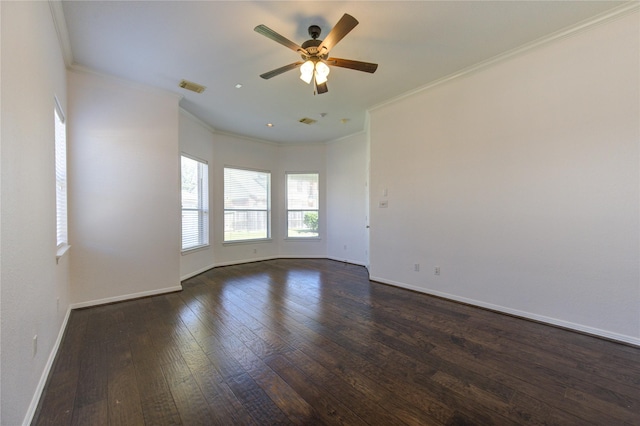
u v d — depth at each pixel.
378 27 2.49
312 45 2.24
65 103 2.95
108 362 2.08
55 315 2.27
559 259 2.67
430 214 3.68
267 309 3.22
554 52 2.66
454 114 3.41
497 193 3.06
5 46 1.28
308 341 2.42
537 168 2.78
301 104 4.24
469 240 3.30
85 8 2.20
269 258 6.43
